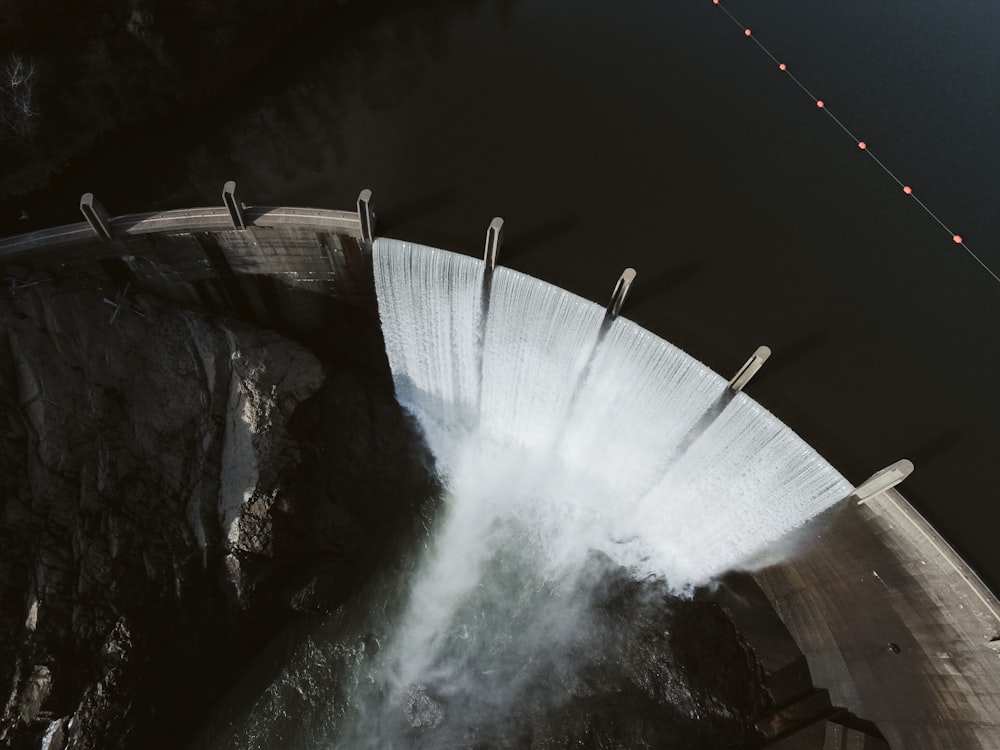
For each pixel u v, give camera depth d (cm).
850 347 3528
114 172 4425
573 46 5034
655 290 3672
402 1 5531
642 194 4116
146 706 3069
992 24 5153
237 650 3400
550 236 3881
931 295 3738
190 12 4769
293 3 5228
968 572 2756
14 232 4075
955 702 2823
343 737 3294
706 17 5212
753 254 3856
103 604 3094
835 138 4444
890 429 3284
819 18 5206
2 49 4247
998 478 3144
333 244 3744
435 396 4297
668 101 4650
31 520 3080
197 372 3734
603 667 3441
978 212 4081
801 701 3309
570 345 3616
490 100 4691
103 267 3775
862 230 3984
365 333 4262
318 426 3853
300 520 3562
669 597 3681
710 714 3275
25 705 2869
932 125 4512
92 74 4500
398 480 4025
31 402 3284
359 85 4878
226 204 3522
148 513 3353
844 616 3297
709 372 3281
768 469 3294
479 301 3703
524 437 4150
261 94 4912
